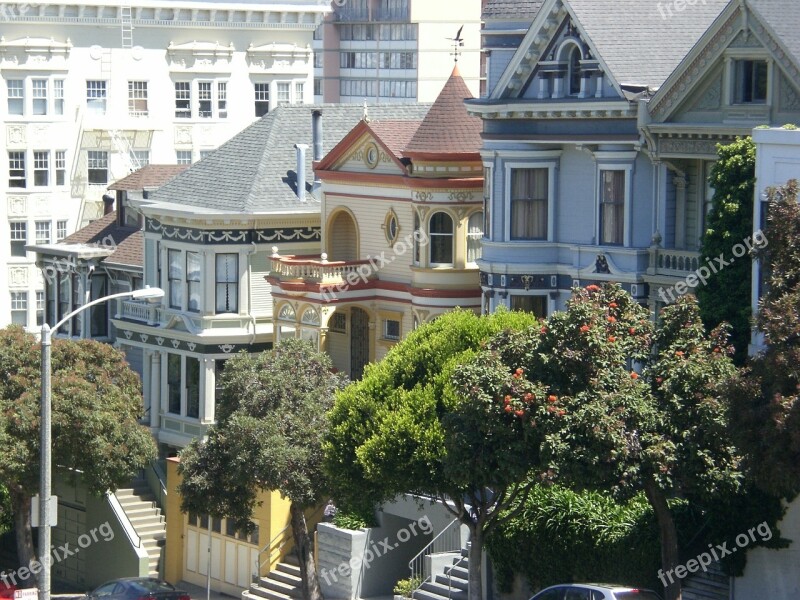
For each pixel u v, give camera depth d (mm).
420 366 58812
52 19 111250
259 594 71312
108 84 113875
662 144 63500
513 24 71250
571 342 50438
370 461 56750
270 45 119562
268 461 62875
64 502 83562
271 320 81688
